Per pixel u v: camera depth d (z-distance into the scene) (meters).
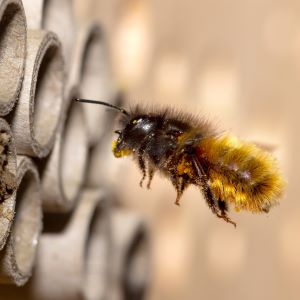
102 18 0.18
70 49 0.14
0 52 0.12
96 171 0.16
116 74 0.19
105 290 0.15
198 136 0.13
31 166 0.12
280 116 0.19
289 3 0.19
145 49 0.19
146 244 0.18
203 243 0.19
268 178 0.12
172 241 0.19
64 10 0.14
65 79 0.13
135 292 0.18
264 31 0.19
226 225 0.19
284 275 0.19
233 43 0.19
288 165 0.19
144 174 0.13
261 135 0.19
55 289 0.14
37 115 0.13
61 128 0.13
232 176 0.12
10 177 0.12
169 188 0.19
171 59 0.19
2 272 0.12
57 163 0.13
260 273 0.19
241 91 0.19
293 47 0.19
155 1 0.19
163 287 0.19
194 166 0.12
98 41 0.15
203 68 0.19
